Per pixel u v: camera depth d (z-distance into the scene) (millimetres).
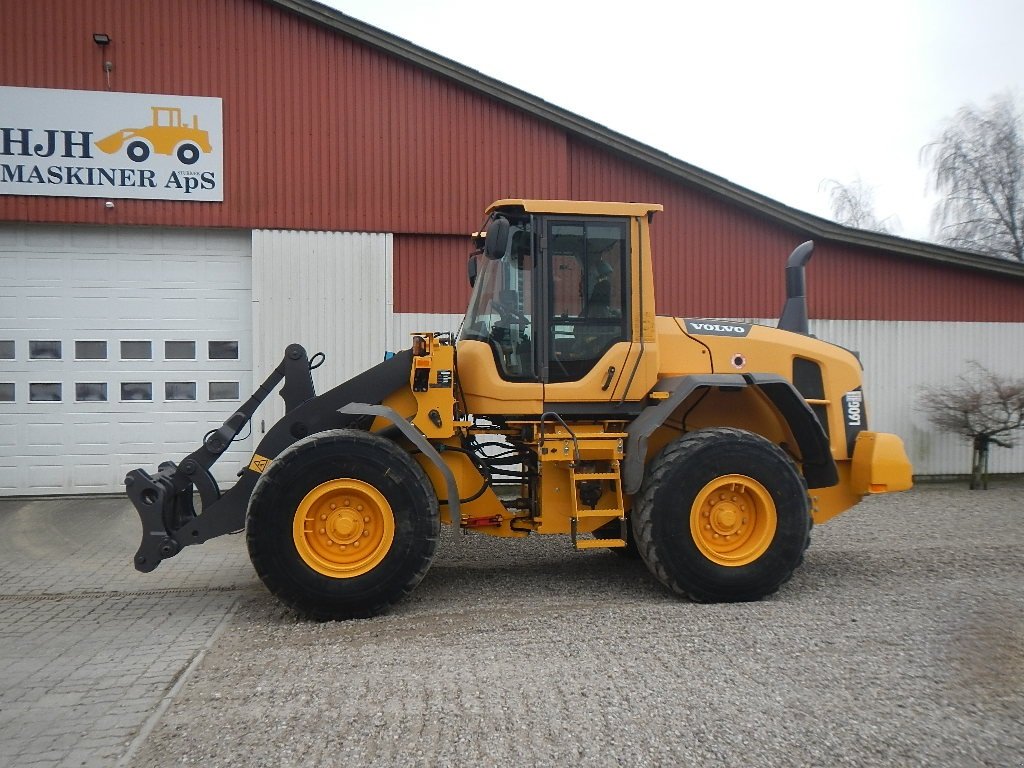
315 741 3312
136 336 10211
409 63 10398
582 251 5762
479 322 5980
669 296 11203
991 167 21297
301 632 4863
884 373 11812
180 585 6262
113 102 9914
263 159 10203
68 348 10094
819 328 11680
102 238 10141
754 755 3176
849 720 3461
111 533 8320
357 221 10375
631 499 5840
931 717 3496
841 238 11445
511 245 5766
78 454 10125
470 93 10539
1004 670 4027
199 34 10055
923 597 5461
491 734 3348
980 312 11969
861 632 4629
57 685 4078
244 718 3539
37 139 9812
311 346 10320
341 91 10320
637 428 5559
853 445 6238
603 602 5512
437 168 10508
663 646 4395
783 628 4719
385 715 3531
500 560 7000
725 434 5535
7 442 10000
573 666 4098
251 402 5793
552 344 5727
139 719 3648
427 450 5363
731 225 11312
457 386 5883
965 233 21641
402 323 10484
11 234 9984
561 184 10758
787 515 5484
